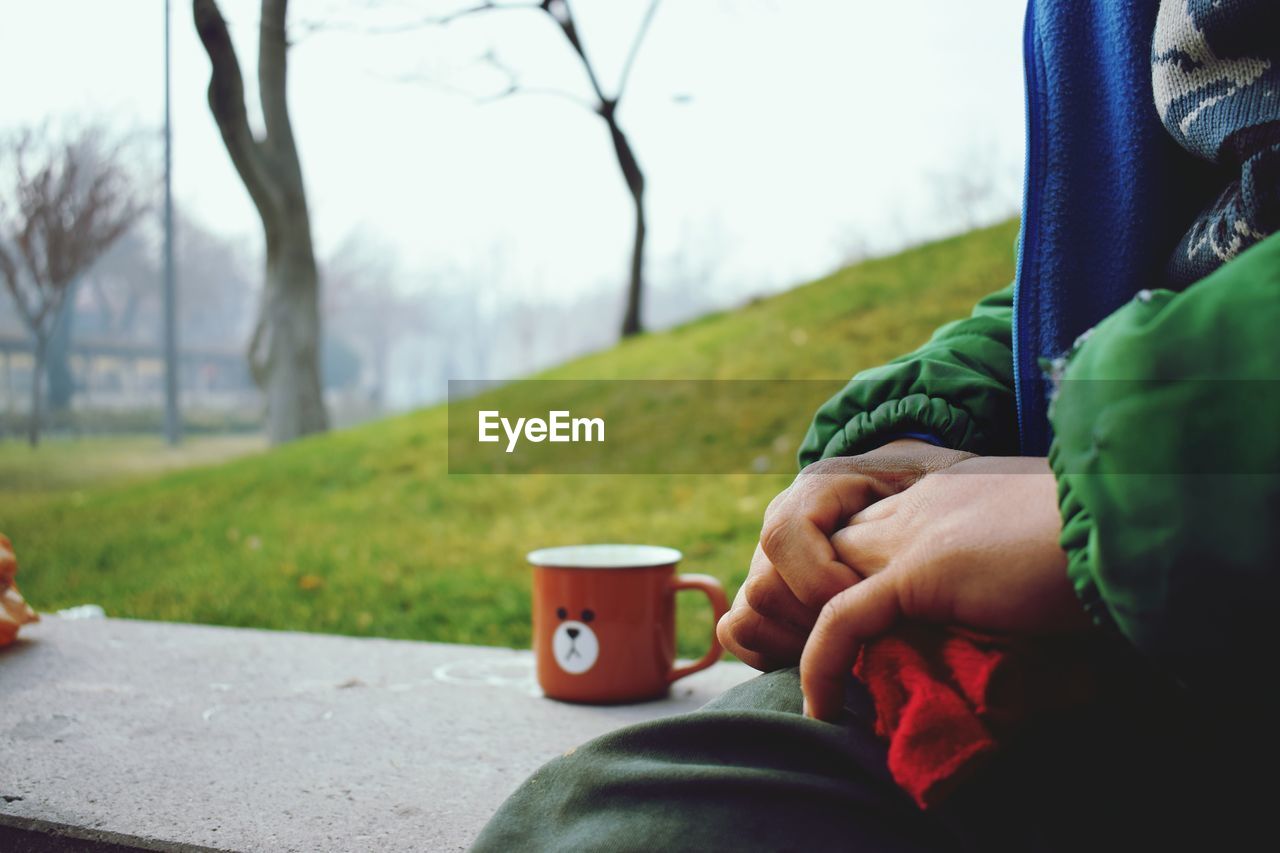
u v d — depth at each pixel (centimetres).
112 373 2059
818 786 49
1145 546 38
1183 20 53
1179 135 56
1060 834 47
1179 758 48
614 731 57
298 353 608
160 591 209
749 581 59
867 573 52
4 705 94
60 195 745
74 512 333
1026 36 66
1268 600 37
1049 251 61
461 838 75
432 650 113
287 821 77
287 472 343
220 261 2625
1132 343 40
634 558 105
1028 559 45
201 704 96
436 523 255
